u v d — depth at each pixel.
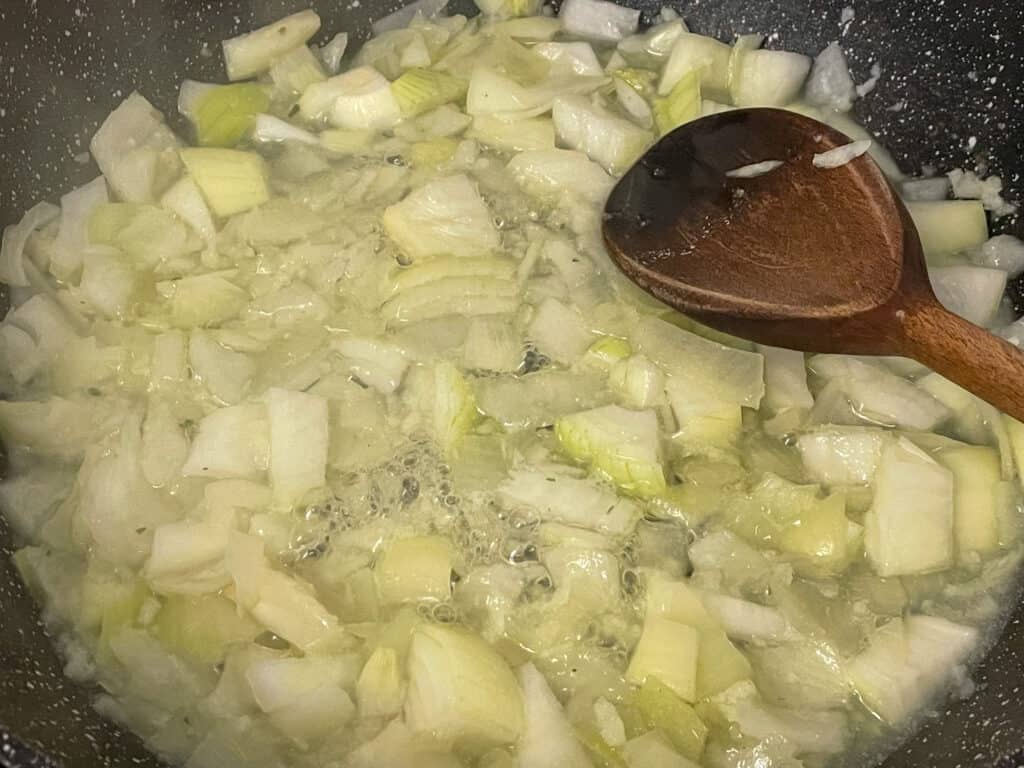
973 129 0.25
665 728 0.18
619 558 0.20
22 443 0.21
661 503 0.20
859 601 0.20
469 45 0.28
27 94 0.23
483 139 0.26
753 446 0.22
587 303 0.23
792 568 0.20
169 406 0.21
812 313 0.20
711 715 0.18
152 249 0.24
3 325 0.22
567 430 0.21
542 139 0.26
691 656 0.18
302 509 0.20
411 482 0.21
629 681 0.18
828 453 0.21
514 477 0.20
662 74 0.28
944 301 0.24
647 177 0.22
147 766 0.17
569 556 0.19
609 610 0.19
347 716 0.18
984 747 0.17
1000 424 0.22
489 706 0.17
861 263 0.20
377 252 0.24
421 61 0.28
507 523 0.20
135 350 0.22
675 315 0.23
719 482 0.21
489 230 0.24
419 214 0.23
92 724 0.17
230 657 0.18
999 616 0.20
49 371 0.22
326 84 0.27
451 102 0.27
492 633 0.19
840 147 0.22
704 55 0.28
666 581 0.19
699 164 0.22
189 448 0.21
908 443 0.21
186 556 0.19
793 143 0.22
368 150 0.26
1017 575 0.20
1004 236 0.25
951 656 0.19
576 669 0.19
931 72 0.26
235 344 0.22
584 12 0.29
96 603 0.19
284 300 0.23
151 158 0.25
